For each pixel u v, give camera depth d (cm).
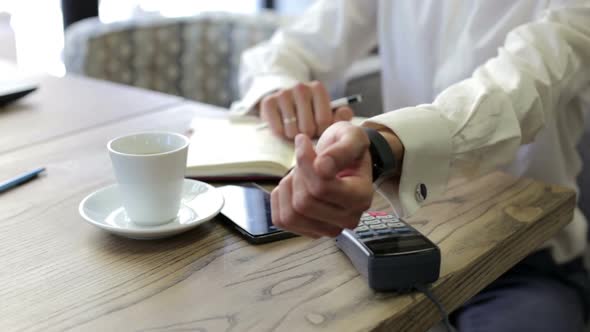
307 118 80
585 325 103
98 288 48
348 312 46
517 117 70
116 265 52
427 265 48
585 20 83
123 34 196
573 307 93
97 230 59
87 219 56
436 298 50
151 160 53
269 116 83
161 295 48
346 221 46
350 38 128
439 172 62
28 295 47
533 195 68
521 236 61
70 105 107
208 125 89
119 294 48
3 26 236
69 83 123
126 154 53
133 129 93
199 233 58
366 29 131
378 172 53
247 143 79
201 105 107
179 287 49
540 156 102
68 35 196
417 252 48
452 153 64
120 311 45
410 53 122
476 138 64
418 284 49
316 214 45
